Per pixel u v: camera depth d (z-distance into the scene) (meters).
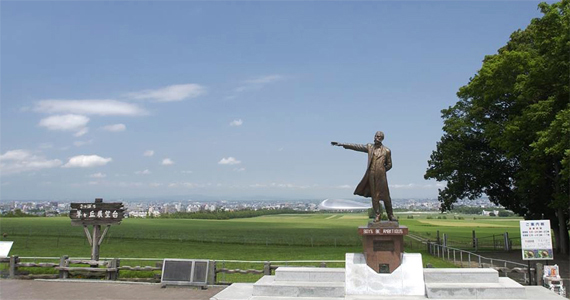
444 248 38.75
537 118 29.58
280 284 17.41
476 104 39.25
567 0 28.97
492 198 44.19
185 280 20.34
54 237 51.69
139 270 21.80
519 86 30.92
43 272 23.95
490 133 35.53
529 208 40.03
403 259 17.75
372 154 18.42
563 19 28.22
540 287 18.20
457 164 40.97
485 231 77.12
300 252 40.88
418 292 16.94
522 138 32.47
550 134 26.75
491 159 41.06
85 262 22.72
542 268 19.64
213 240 52.72
